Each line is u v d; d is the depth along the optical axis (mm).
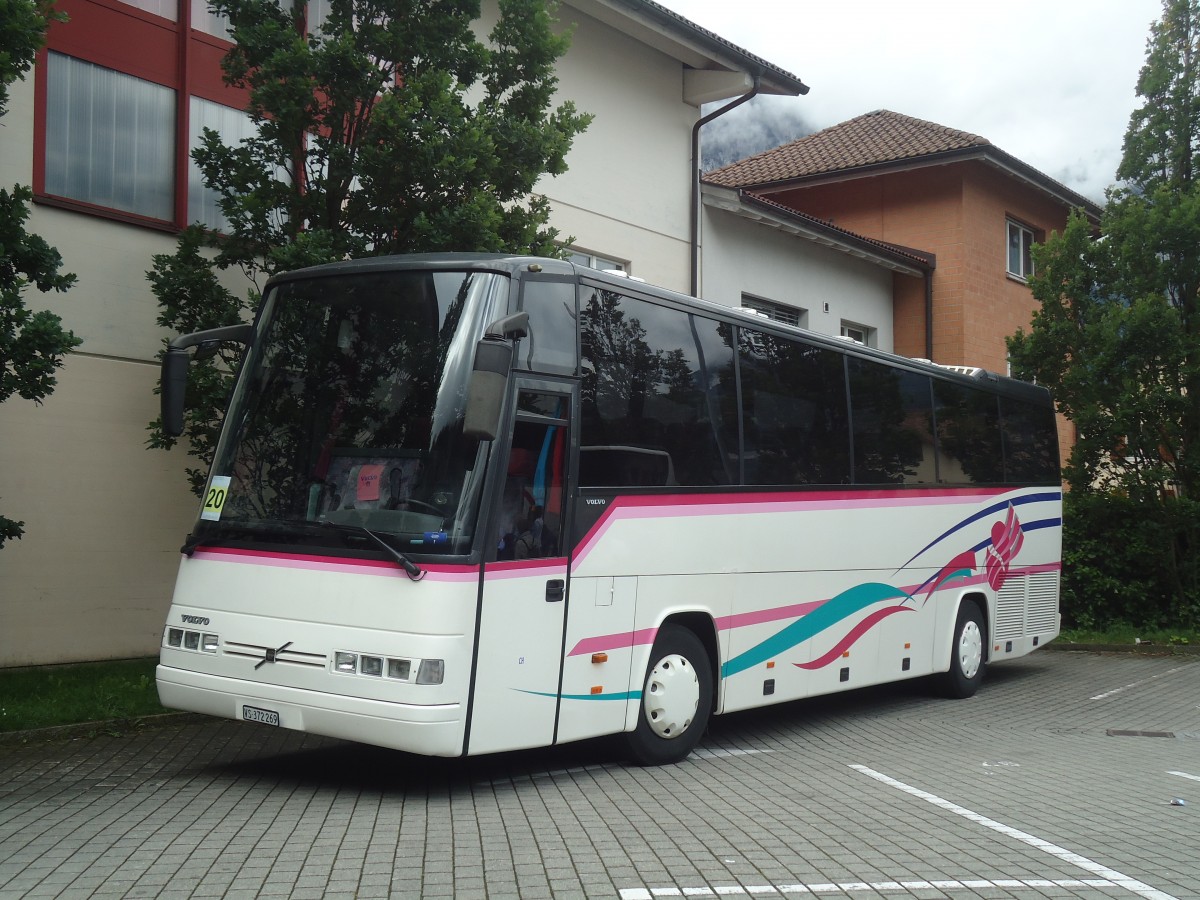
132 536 12219
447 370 7305
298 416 7734
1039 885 5664
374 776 8039
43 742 8914
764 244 22125
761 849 6238
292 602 7285
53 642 11594
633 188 18828
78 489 11805
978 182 27438
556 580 7645
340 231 10891
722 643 9289
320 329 7887
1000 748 10000
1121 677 15391
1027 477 14758
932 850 6320
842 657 10898
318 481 7480
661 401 8781
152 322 12422
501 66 11914
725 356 9578
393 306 7672
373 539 7020
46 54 11719
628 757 8656
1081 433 19922
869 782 8266
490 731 7113
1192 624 19031
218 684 7492
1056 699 13367
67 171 11859
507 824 6672
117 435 12125
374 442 7371
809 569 10398
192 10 12930
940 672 12789
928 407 12695
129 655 12180
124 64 12344
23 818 6617
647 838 6410
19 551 11375
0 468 11266
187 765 8297
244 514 7688
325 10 13055
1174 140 20734
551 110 17172
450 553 6949
